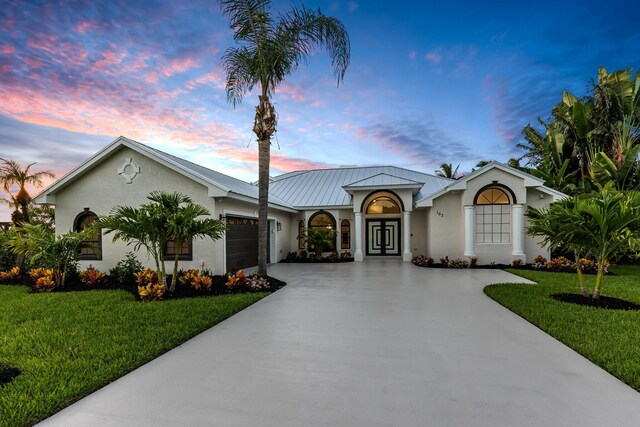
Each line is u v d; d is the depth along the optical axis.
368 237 17.88
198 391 3.01
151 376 3.33
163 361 3.72
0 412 2.59
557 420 2.52
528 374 3.35
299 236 17.84
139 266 9.52
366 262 15.41
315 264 14.69
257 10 8.71
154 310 5.89
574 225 6.20
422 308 6.23
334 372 3.41
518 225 12.90
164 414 2.62
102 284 8.71
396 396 2.90
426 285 8.88
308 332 4.78
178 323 5.07
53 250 8.14
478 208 13.41
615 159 15.09
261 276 9.20
